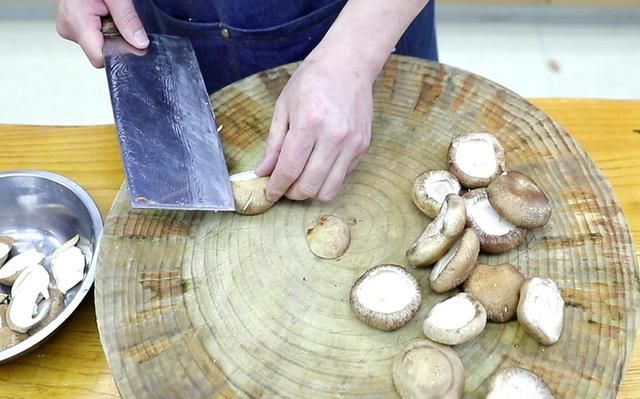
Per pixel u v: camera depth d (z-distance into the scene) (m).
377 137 0.85
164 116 0.79
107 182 0.93
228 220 0.78
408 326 0.69
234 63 1.00
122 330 0.70
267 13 0.93
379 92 0.89
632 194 0.88
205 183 0.75
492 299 0.68
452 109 0.87
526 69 1.91
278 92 0.90
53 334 0.74
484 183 0.78
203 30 0.96
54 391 0.74
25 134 0.98
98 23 0.87
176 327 0.70
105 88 1.89
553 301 0.67
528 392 0.62
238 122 0.87
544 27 2.01
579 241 0.73
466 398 0.64
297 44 0.97
